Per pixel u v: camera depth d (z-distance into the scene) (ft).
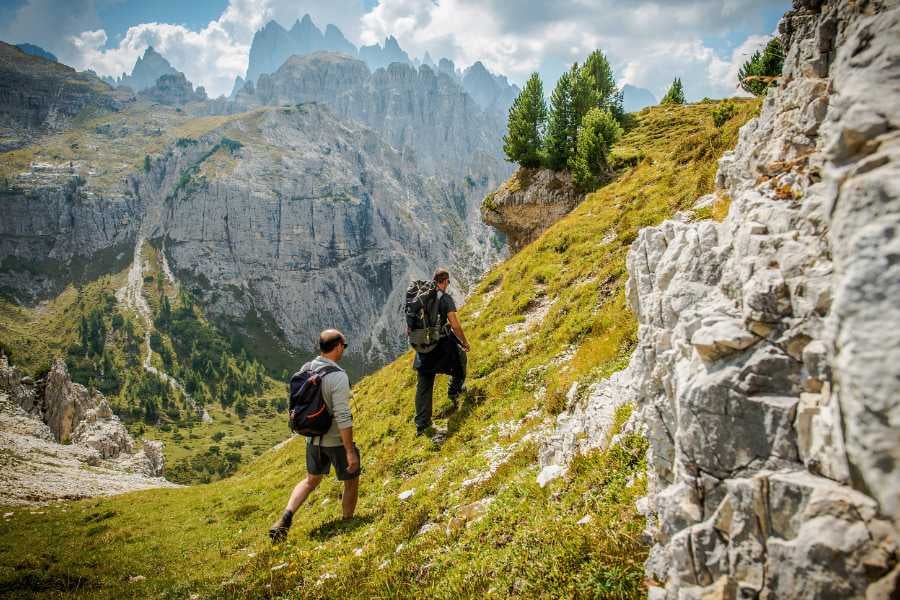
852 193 8.14
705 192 55.42
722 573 10.14
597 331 44.93
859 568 7.85
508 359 55.11
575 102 182.60
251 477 87.04
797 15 14.87
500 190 194.18
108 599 37.22
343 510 36.81
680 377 12.44
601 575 15.44
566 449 27.37
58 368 303.27
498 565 19.61
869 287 7.54
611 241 69.62
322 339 34.24
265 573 32.19
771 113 15.74
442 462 40.57
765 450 10.09
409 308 46.75
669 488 12.30
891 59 8.73
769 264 11.16
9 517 77.56
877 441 7.22
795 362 10.13
